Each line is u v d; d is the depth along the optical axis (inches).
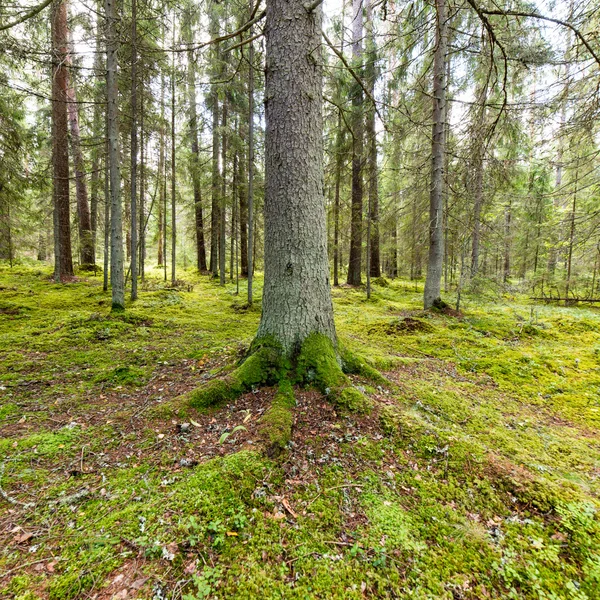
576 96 221.0
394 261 833.5
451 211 411.5
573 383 203.6
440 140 347.3
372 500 96.1
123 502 89.2
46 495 92.0
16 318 309.1
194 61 293.7
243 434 117.5
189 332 294.0
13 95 388.5
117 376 185.3
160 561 71.6
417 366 219.5
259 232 691.4
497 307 421.7
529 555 81.8
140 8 338.6
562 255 521.3
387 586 72.6
